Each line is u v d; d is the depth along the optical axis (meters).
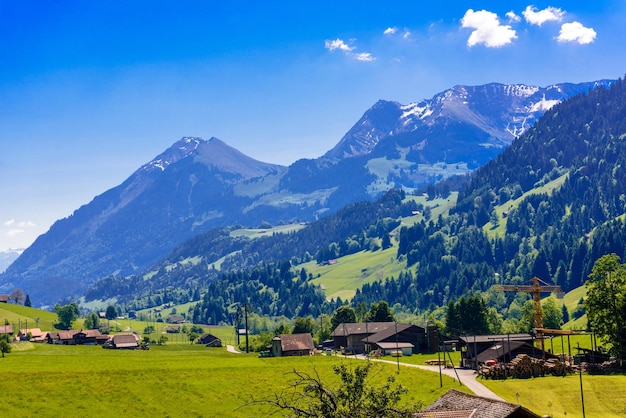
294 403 39.78
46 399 98.00
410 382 112.06
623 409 90.12
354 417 38.34
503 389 103.75
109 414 92.50
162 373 117.00
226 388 109.12
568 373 118.12
